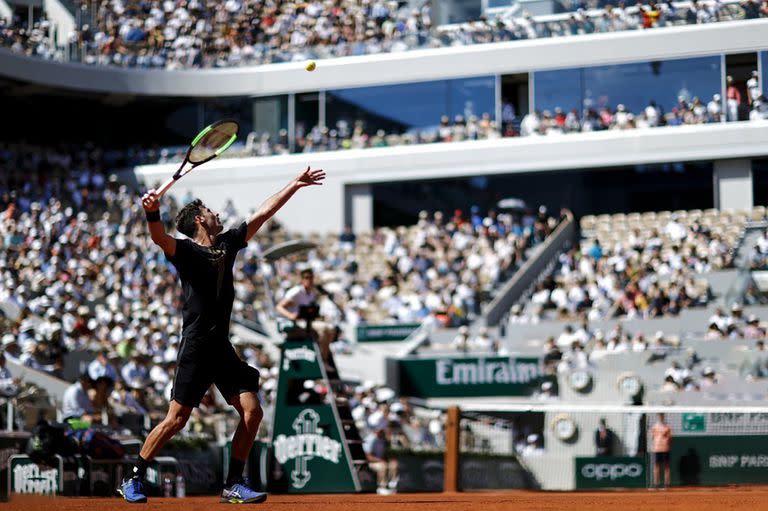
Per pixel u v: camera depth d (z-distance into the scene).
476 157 37.31
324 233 38.56
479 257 32.66
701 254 30.42
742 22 35.09
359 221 38.69
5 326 24.92
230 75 39.88
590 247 31.86
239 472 7.88
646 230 32.88
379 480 18.05
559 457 17.64
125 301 28.77
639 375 24.36
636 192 37.28
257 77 39.66
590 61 36.38
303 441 15.99
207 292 7.48
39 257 30.50
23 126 41.16
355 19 39.38
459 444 17.78
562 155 36.47
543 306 30.52
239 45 40.19
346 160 38.53
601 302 29.38
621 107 36.22
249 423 7.70
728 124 35.12
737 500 8.72
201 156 7.42
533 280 32.62
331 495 13.96
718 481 17.55
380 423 20.48
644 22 35.97
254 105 39.94
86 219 34.44
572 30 36.78
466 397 26.62
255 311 30.33
